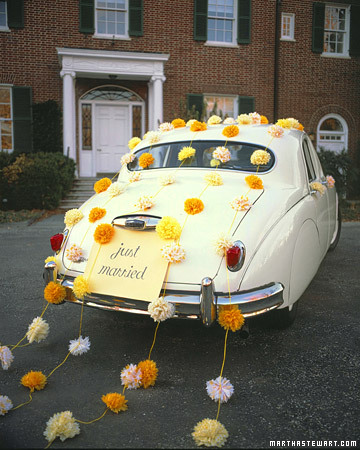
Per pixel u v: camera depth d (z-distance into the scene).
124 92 14.84
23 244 7.11
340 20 15.99
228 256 2.59
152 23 14.38
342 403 2.38
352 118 16.14
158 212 2.90
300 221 3.13
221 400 2.35
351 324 3.55
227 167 3.49
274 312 3.27
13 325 3.59
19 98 13.81
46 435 2.07
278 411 2.31
